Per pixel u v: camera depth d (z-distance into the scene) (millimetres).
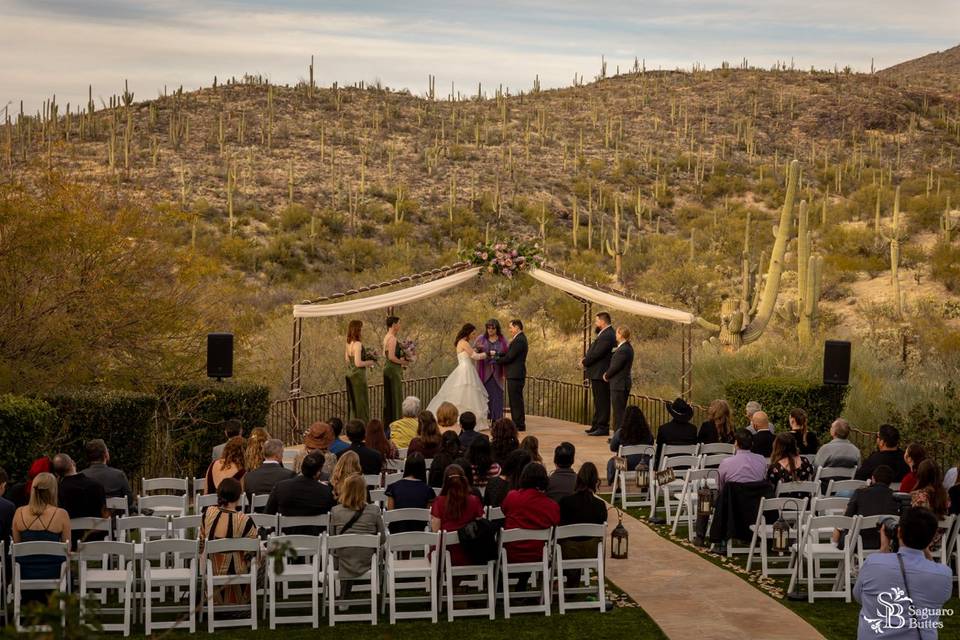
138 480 14148
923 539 5918
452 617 8664
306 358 24422
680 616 8703
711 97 112875
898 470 10297
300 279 48875
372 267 53812
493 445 11102
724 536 10438
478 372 19016
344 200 68625
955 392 15969
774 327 34438
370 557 8727
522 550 8867
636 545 11125
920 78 139875
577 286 19469
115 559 9859
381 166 81688
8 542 8500
